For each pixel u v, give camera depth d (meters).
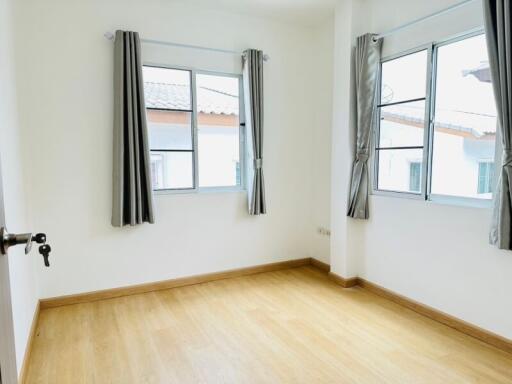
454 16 2.49
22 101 2.73
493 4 2.11
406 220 2.92
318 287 3.44
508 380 1.96
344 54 3.30
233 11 3.51
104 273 3.15
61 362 2.17
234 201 3.70
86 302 3.08
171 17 3.26
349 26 3.21
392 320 2.71
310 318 2.75
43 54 2.81
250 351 2.28
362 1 3.22
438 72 2.68
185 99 3.42
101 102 3.03
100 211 3.09
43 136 2.85
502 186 2.10
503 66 2.06
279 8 3.45
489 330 2.34
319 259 4.05
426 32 2.71
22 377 1.94
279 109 3.86
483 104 2.38
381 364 2.12
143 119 3.04
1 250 0.89
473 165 2.46
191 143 3.48
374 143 3.24
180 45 3.25
